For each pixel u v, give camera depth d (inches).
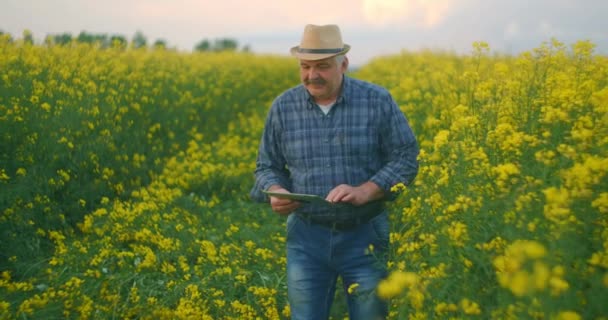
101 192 276.8
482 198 119.7
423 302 112.5
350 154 150.6
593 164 104.1
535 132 154.5
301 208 150.7
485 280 108.9
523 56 203.9
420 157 147.8
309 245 152.1
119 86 403.5
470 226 118.0
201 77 565.6
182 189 308.5
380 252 151.4
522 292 83.0
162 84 459.5
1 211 234.5
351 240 149.4
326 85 146.4
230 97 542.3
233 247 217.8
